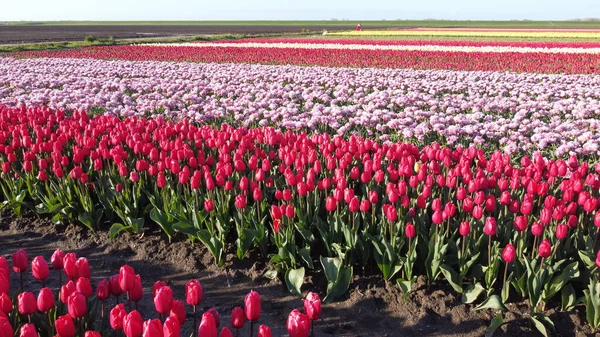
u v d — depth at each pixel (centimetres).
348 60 3156
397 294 591
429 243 579
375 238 613
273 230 661
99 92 1745
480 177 663
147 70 2436
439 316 555
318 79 2075
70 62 2880
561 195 718
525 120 1185
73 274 419
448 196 679
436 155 758
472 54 3322
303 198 710
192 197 729
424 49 4038
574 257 596
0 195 877
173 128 941
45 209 780
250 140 860
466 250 566
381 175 668
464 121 1173
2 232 781
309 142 855
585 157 1023
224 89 1778
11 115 1097
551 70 2650
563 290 542
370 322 553
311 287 614
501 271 593
